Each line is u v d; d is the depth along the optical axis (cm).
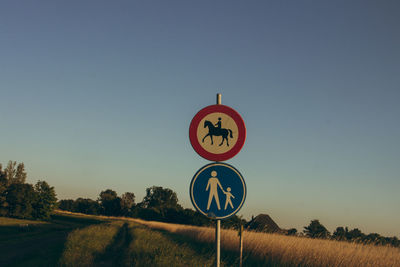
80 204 18488
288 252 1223
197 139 469
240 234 998
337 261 1050
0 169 13862
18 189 10681
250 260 1353
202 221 8812
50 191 11138
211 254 1492
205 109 477
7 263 1574
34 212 10744
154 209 11981
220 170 459
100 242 2042
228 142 470
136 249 1595
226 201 453
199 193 453
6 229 5631
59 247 2194
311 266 1118
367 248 1073
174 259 1193
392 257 985
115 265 1279
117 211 17775
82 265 1225
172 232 4175
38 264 1384
